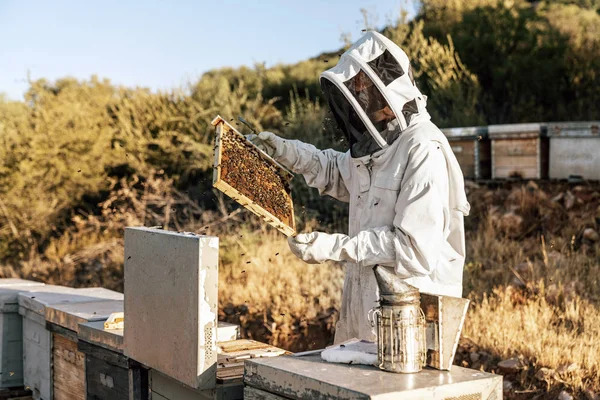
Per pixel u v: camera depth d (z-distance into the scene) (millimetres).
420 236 2602
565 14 15633
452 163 2830
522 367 5066
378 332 2412
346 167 3383
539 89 11758
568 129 8070
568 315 5840
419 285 2812
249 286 7684
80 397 4098
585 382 4766
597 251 7078
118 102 13336
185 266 2795
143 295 3150
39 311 4578
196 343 2727
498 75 11852
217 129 2912
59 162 11820
